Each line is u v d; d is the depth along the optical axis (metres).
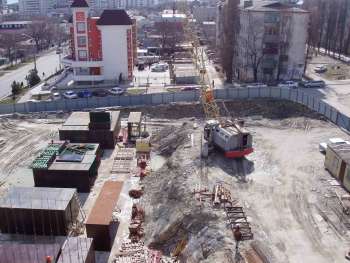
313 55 111.88
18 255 28.62
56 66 115.12
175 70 91.19
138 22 168.88
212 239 30.45
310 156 45.66
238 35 88.19
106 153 52.53
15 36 145.38
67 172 42.22
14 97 78.25
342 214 33.72
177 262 30.67
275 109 62.56
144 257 31.56
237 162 44.22
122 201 40.81
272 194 37.00
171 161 45.59
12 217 34.78
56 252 28.86
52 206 34.66
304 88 77.62
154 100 69.25
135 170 47.34
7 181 45.47
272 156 45.88
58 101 67.94
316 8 121.25
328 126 55.66
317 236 30.89
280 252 29.00
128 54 89.62
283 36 82.06
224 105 62.22
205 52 119.50
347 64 100.38
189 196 36.47
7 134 59.12
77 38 87.06
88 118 57.56
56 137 57.59
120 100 69.25
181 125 58.66
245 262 27.77
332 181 39.28
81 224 36.84
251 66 85.12
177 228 33.66
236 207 34.06
